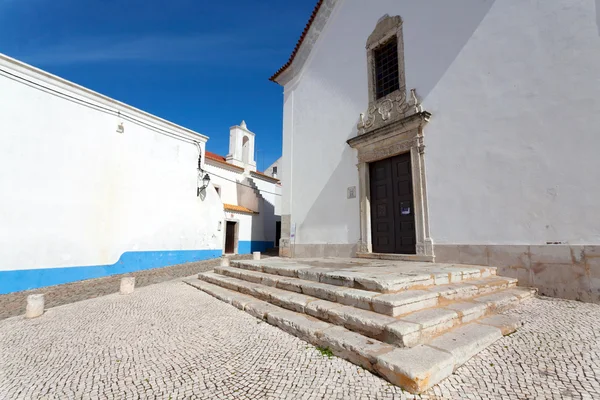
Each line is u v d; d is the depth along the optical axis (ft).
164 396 7.18
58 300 20.26
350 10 26.68
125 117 33.37
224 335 10.98
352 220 24.31
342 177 25.61
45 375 8.58
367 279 11.08
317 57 29.43
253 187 60.70
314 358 8.52
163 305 16.02
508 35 16.25
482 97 17.06
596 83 13.21
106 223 30.81
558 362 7.61
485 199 16.42
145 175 35.01
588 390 6.44
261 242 60.23
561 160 13.92
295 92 31.45
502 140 16.01
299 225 28.96
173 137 38.81
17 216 24.93
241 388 7.32
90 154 30.01
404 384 6.58
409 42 21.44
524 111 15.31
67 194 28.07
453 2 19.02
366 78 24.64
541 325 10.02
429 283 11.87
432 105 19.54
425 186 19.31
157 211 36.04
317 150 28.22
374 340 8.40
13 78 25.50
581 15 13.88
